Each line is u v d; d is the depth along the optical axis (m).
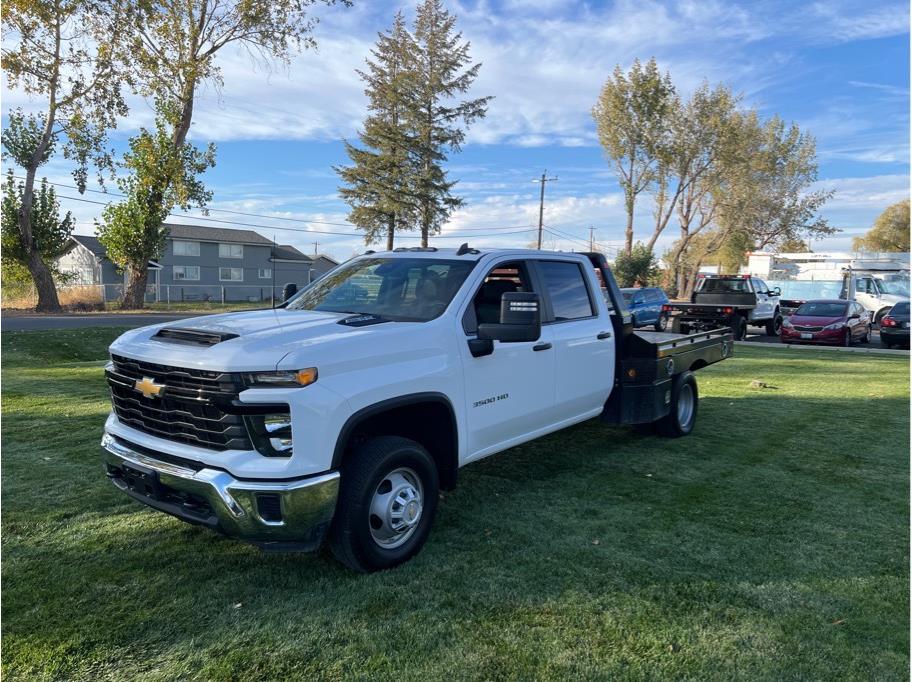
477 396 4.23
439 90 44.47
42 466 5.35
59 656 2.80
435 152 44.66
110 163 28.34
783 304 28.77
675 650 2.91
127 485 3.73
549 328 5.00
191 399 3.26
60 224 31.73
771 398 9.41
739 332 19.75
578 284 5.55
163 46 25.92
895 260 27.88
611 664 2.80
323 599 3.31
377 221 45.25
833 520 4.54
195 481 3.19
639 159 41.31
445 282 4.42
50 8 24.03
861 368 13.19
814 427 7.48
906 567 3.80
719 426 7.48
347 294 4.67
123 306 31.73
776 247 54.12
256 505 3.12
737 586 3.52
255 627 3.05
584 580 3.55
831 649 2.95
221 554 3.82
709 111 39.62
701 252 49.41
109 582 3.46
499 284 4.80
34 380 9.52
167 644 2.91
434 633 3.01
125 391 3.69
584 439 6.80
